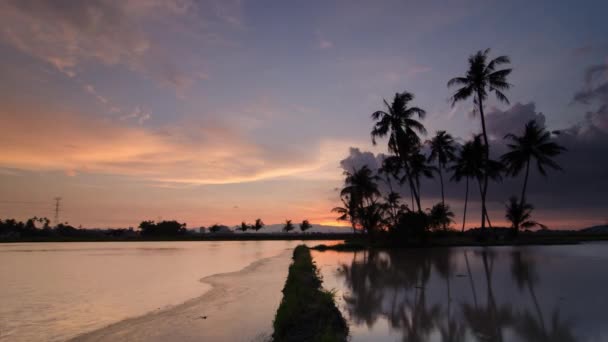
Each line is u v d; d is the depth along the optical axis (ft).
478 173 169.78
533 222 179.32
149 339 33.78
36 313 47.09
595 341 27.25
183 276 81.10
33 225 501.15
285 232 495.41
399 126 157.38
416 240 155.33
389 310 37.81
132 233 543.80
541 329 30.40
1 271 96.02
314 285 41.42
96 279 79.15
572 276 59.98
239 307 46.34
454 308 38.42
